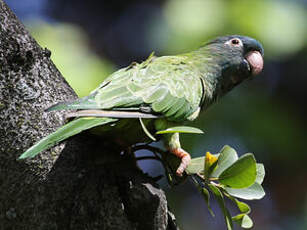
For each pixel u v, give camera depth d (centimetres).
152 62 709
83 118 568
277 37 1181
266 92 1323
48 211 559
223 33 1161
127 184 588
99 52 1458
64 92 608
